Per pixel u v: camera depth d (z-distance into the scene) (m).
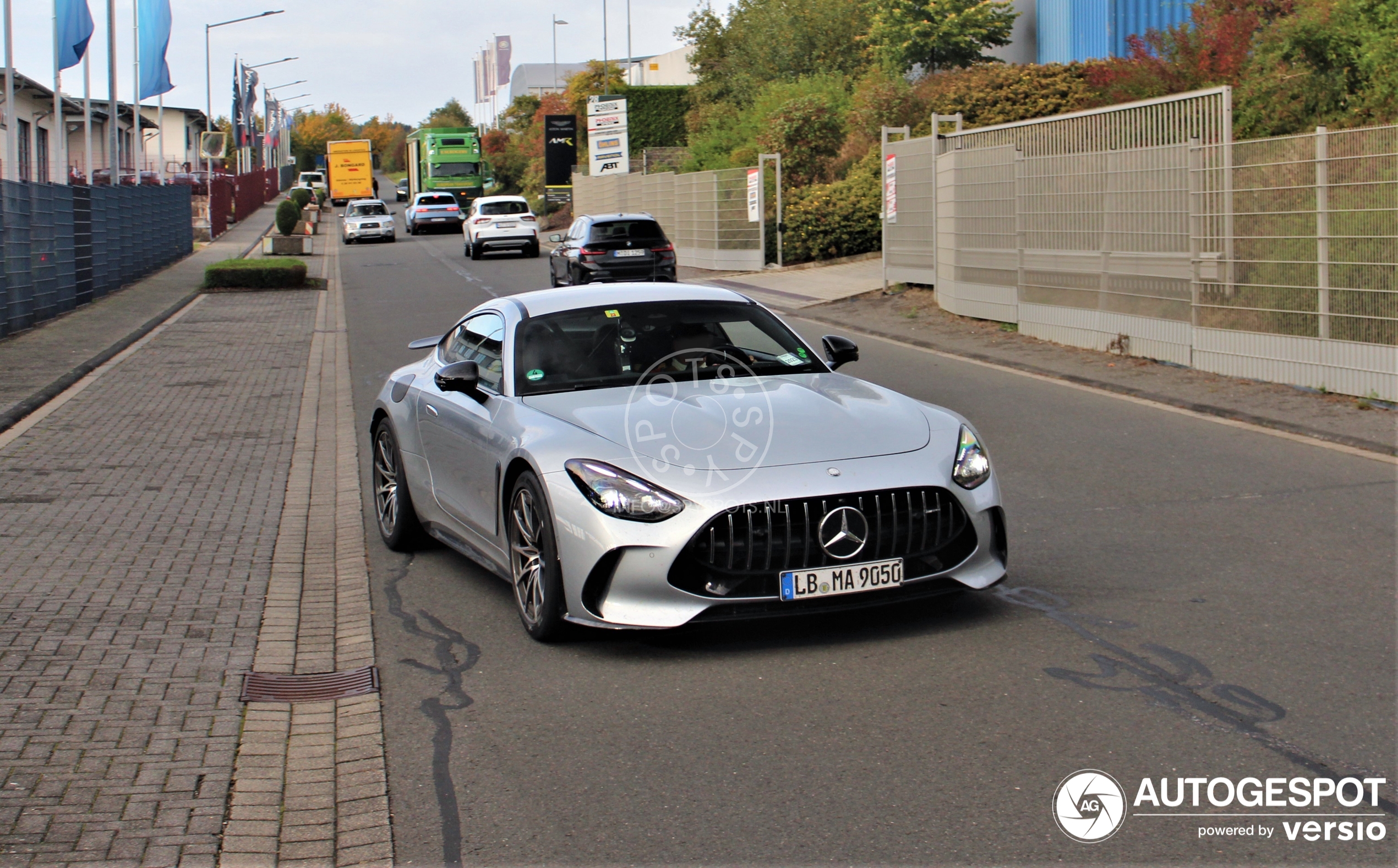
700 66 60.47
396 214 72.38
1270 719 4.15
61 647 5.21
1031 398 11.22
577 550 4.88
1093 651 4.88
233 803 3.78
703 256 30.95
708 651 5.03
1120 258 13.09
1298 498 7.32
